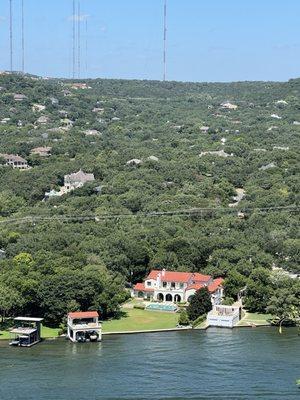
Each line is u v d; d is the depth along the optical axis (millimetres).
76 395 198000
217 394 199000
